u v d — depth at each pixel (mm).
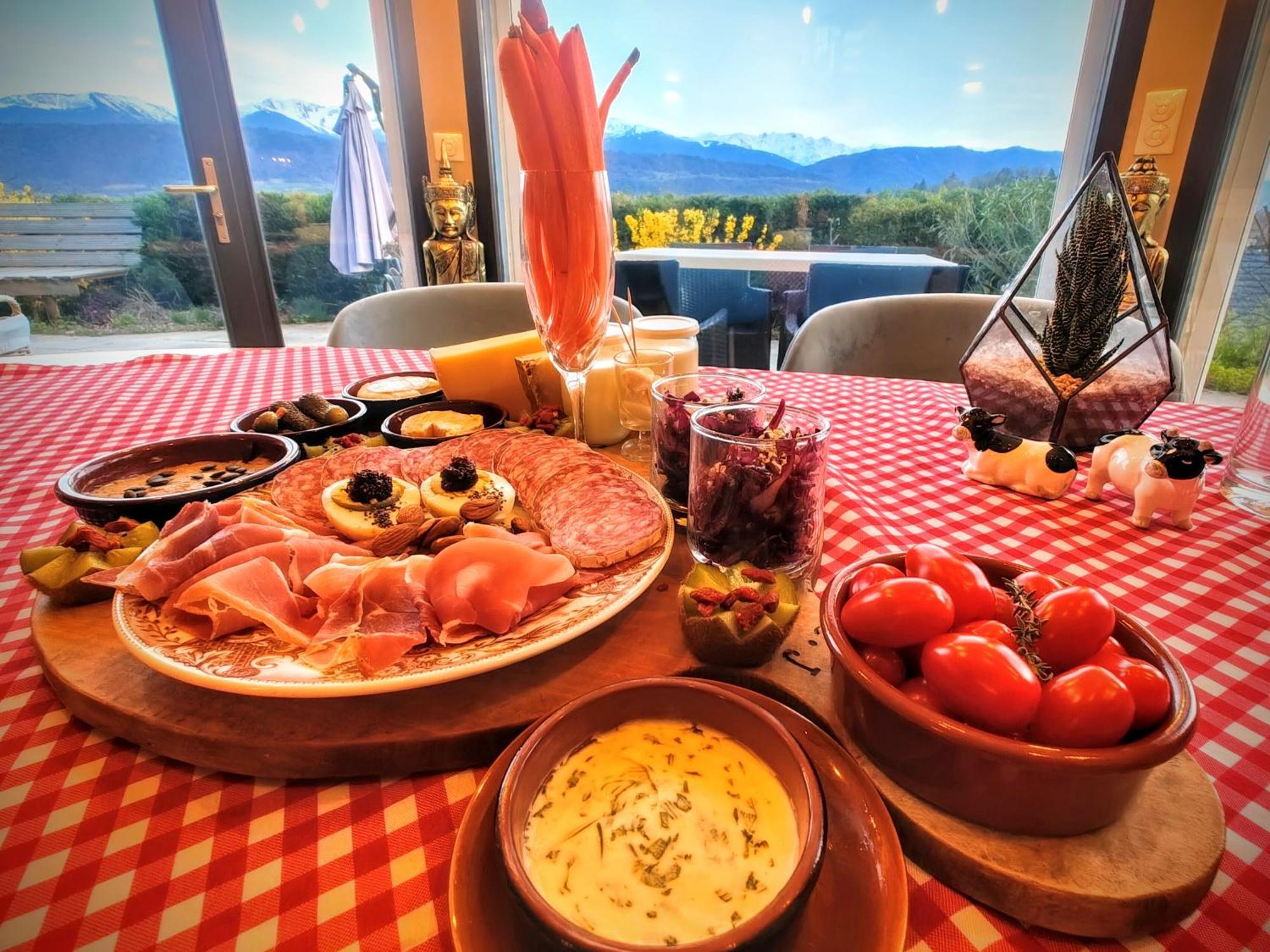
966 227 3588
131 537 823
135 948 434
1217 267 2662
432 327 2430
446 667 574
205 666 584
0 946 433
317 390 1725
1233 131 2523
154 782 566
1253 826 503
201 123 3336
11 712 641
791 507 753
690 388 1056
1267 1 2371
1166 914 426
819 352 2025
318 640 609
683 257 3992
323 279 3844
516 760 434
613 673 650
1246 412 1054
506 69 838
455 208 3277
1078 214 1094
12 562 924
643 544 768
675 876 403
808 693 615
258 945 437
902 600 504
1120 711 422
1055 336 1142
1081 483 1139
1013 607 529
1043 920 440
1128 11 2568
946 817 484
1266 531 956
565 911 385
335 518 884
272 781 572
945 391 1686
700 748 484
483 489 935
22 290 3578
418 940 441
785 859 410
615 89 916
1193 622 749
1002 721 444
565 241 932
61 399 1659
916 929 449
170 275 3650
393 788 565
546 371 1304
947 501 1080
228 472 1088
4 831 516
